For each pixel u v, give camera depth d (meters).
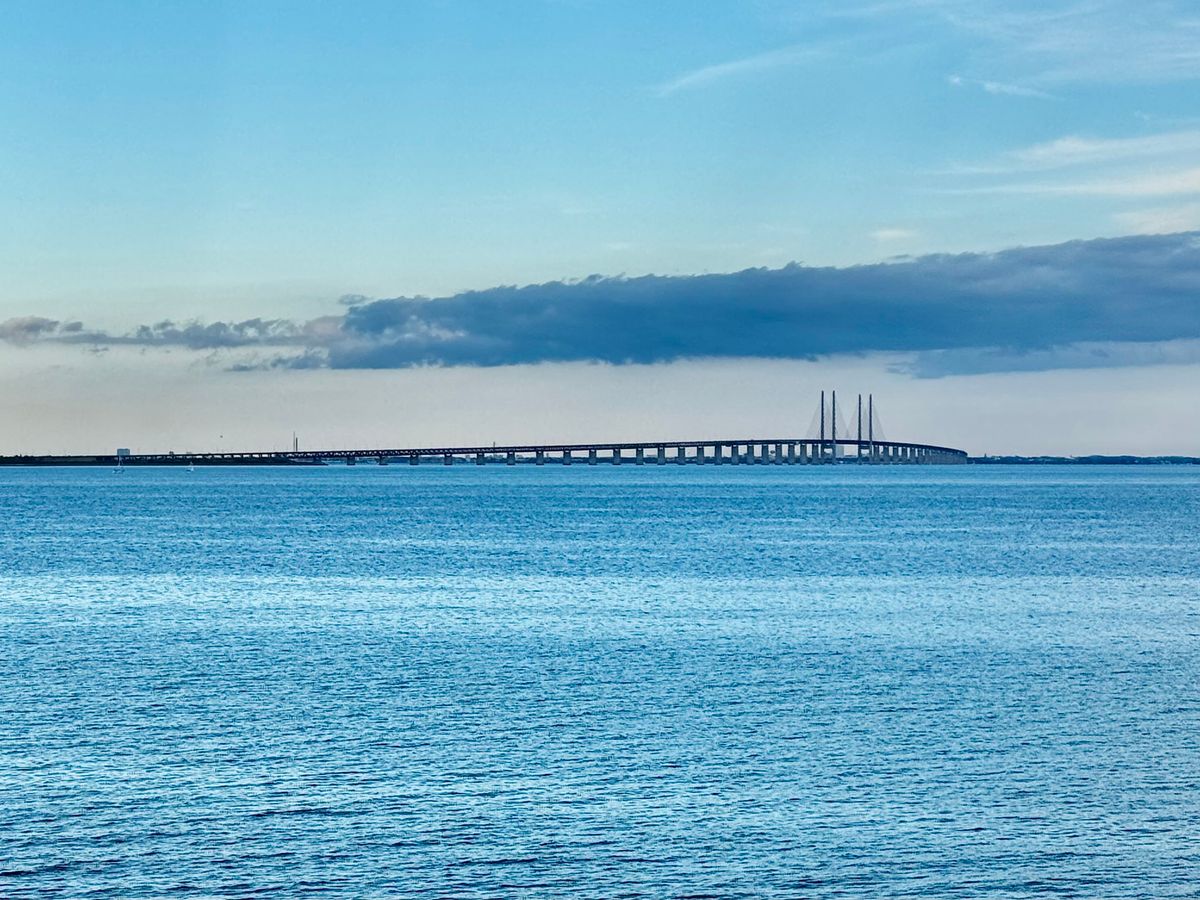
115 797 35.31
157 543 125.50
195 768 37.97
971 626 66.19
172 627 65.75
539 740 41.16
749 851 31.73
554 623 67.06
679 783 36.66
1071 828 33.31
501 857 31.31
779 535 136.88
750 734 42.00
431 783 36.59
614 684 50.03
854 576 92.00
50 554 112.31
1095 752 39.97
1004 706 46.25
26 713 44.84
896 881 30.11
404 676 51.66
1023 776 37.50
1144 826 33.47
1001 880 30.20
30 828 33.00
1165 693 48.66
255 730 42.38
